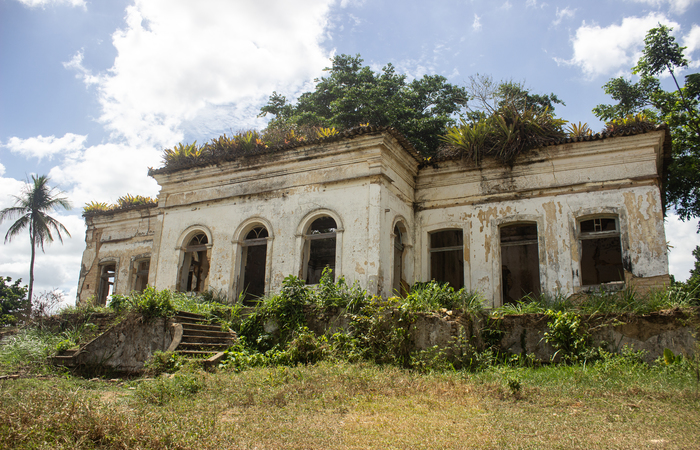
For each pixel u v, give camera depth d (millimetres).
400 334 10008
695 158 15430
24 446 4230
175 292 14055
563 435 5051
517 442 4844
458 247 14102
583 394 6762
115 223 19672
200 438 4801
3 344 11258
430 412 6074
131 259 18797
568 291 12320
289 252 13547
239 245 14422
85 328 11852
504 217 13531
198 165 15273
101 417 4953
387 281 12664
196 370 8312
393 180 13570
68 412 4969
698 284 10531
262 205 14328
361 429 5344
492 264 13391
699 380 7160
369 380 7695
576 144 12930
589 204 12617
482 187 14000
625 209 12203
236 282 14172
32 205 24625
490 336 10602
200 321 11906
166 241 15562
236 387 7227
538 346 10109
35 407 5059
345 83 22797
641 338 9406
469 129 13836
